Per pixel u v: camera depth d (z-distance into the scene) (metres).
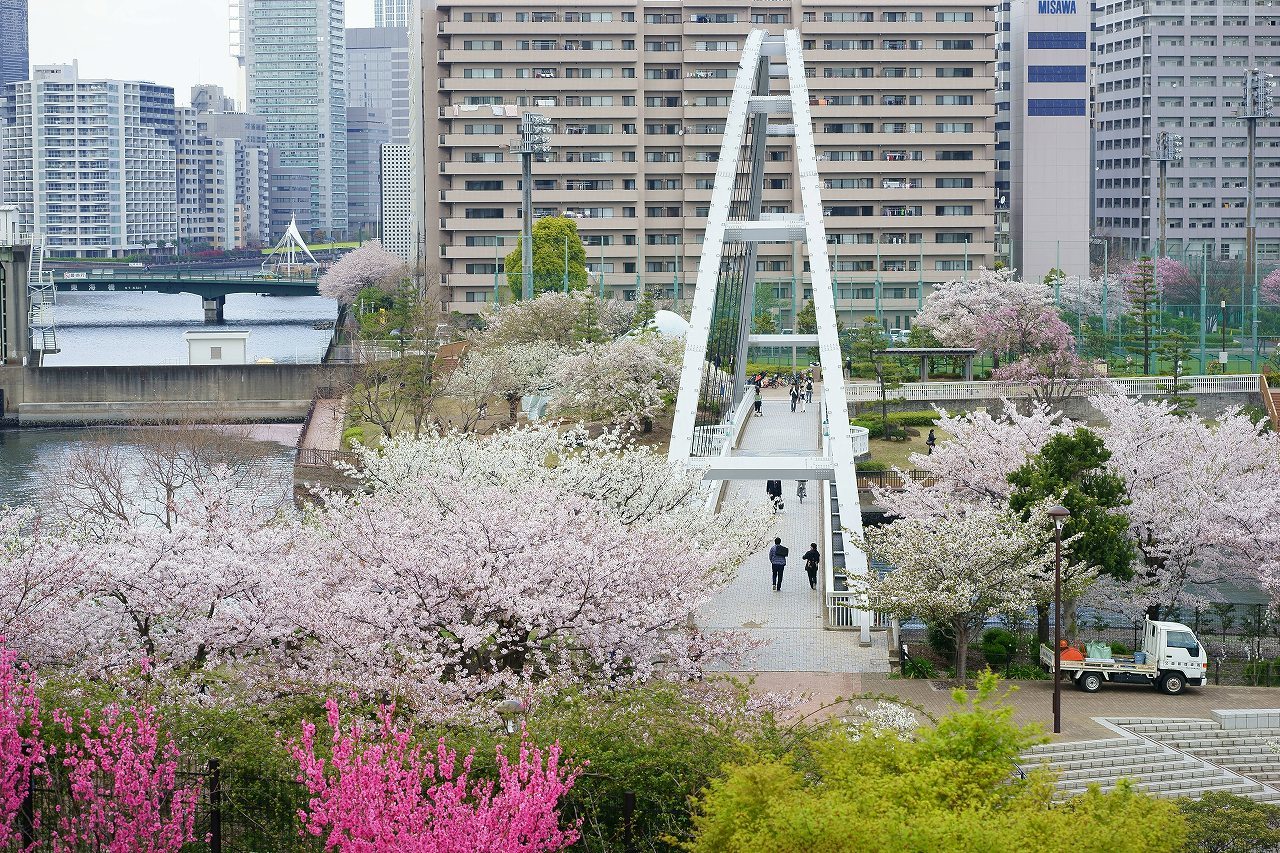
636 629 43.16
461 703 37.31
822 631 58.28
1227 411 76.44
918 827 24.16
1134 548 61.59
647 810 30.31
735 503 70.25
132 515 79.88
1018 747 28.89
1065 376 115.19
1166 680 52.78
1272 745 46.19
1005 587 52.25
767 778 26.45
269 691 38.50
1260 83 155.88
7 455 120.62
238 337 148.88
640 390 102.44
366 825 25.05
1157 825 25.61
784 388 132.75
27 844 29.86
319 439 115.31
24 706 30.88
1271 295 172.00
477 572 42.69
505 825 25.34
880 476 89.38
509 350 114.38
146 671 39.53
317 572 45.44
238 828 30.50
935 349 124.50
